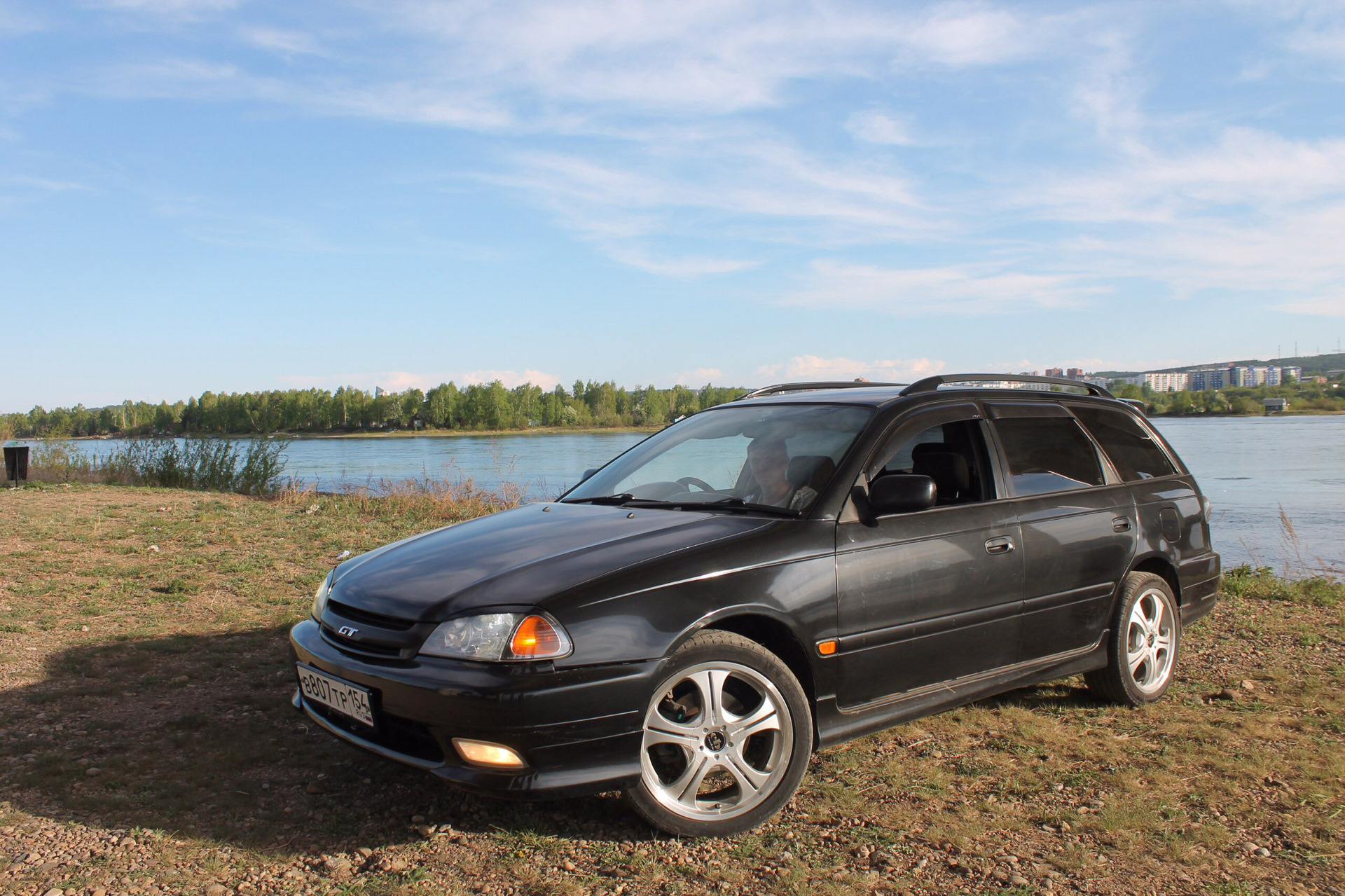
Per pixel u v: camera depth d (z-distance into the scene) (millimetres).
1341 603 7145
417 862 2775
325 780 3436
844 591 3201
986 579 3621
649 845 2883
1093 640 4133
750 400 4480
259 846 2885
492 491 14852
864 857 2807
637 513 3525
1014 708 4305
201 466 17656
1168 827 3010
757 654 3004
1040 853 2834
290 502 13898
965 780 3430
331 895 2566
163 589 7062
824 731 3182
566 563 2959
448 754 2701
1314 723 4098
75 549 8930
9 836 2918
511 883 2637
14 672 4812
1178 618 4602
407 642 2824
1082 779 3428
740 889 2602
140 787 3338
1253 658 5328
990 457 3906
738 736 2973
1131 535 4289
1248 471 34906
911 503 3250
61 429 21812
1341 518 19422
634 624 2793
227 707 4305
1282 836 2959
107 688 4566
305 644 3221
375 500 13930
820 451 3600
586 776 2707
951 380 4051
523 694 2617
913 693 3449
